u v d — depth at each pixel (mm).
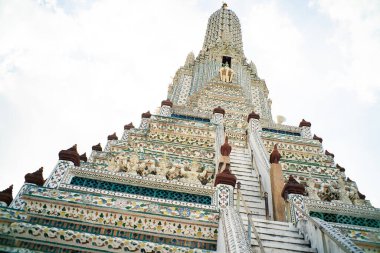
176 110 21703
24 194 10484
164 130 18672
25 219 10055
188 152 16844
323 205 11914
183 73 33719
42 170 11891
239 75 31641
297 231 10656
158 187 12062
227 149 14977
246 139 20359
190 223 10344
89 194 10781
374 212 11836
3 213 9953
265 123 22203
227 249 7602
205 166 14945
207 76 31109
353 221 11734
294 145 19594
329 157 19391
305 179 16391
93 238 9625
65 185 11242
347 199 15508
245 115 25141
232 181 11984
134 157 14734
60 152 12484
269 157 15477
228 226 8531
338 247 8016
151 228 10219
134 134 18688
